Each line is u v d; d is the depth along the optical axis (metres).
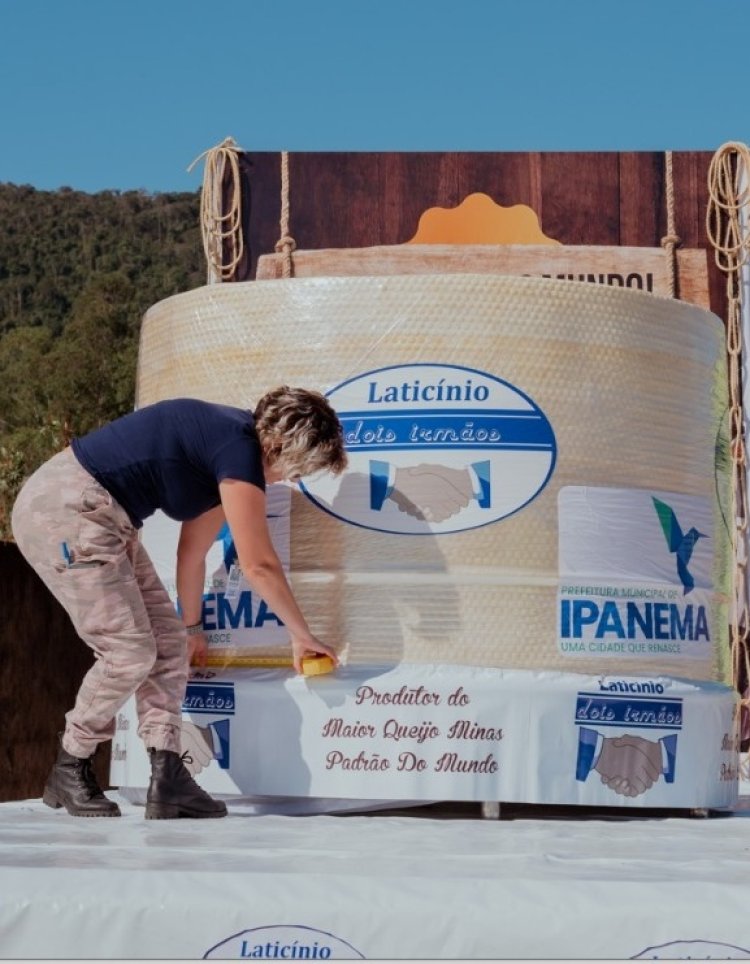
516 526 3.77
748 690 5.72
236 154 5.97
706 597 4.10
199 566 3.93
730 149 5.91
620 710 3.78
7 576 6.08
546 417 3.82
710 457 4.21
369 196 5.97
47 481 3.71
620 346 3.95
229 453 3.65
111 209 103.75
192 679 3.96
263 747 3.81
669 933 2.34
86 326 63.62
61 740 3.80
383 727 3.70
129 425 3.75
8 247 100.00
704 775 3.91
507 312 3.85
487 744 3.68
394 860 2.71
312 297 3.95
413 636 3.75
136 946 2.37
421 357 3.84
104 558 3.67
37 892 2.40
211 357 4.08
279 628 3.86
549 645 3.76
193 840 3.08
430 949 2.35
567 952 2.34
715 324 4.33
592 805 3.78
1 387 63.41
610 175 5.98
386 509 3.80
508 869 2.61
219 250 5.93
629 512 3.90
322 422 3.66
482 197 5.98
